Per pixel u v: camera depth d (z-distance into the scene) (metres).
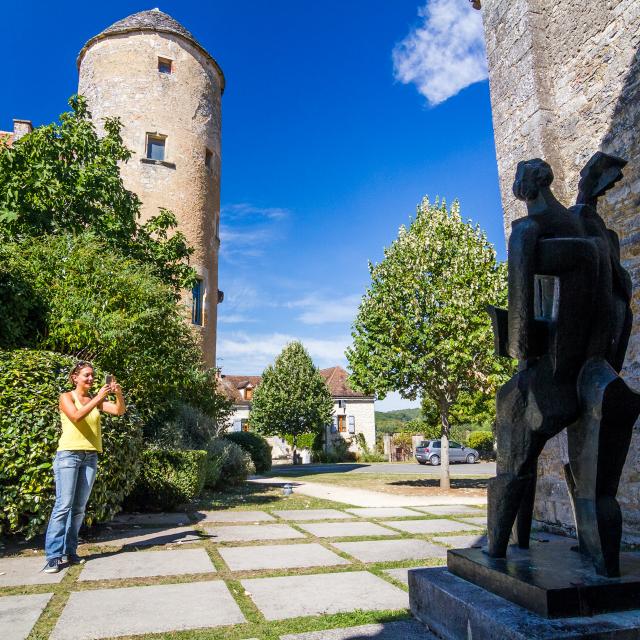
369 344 12.12
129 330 6.93
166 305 7.91
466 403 13.03
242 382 41.88
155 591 3.47
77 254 7.41
